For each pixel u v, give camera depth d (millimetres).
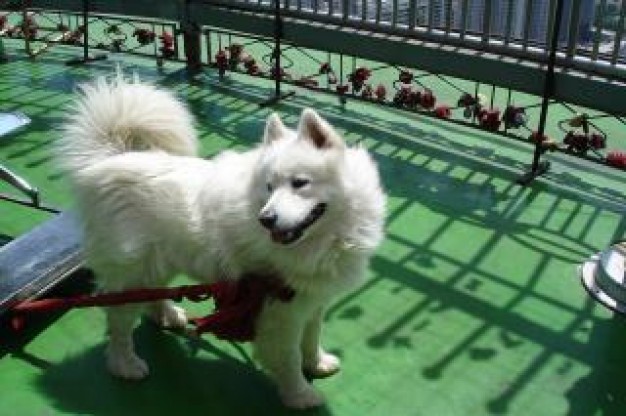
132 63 3361
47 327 1650
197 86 3105
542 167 2363
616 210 2158
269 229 1186
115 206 1373
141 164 1383
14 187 2115
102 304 1427
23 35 3547
